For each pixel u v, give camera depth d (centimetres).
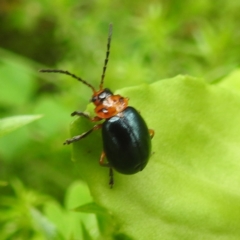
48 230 5
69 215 6
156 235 5
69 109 9
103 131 5
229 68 8
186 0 10
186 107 5
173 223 5
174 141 5
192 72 9
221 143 5
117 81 8
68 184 8
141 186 5
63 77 9
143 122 5
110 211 5
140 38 10
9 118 5
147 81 9
